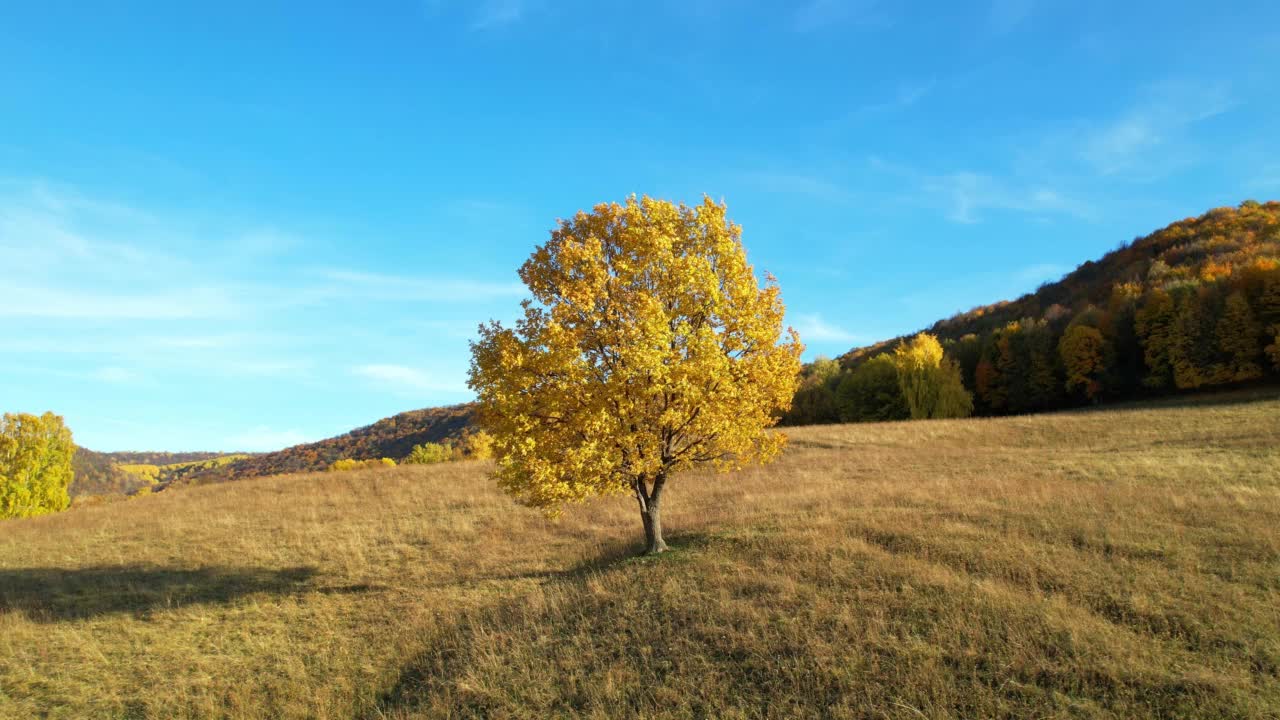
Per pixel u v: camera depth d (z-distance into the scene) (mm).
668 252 13117
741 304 13734
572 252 13055
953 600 9648
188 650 12344
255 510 25391
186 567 18250
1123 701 7047
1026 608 9148
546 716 8617
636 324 12656
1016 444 31453
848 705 7742
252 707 9953
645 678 9094
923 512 14930
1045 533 12672
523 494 14375
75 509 29234
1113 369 56688
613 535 18703
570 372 12406
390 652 11508
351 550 19359
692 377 12820
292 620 13766
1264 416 29109
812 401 72688
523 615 11633
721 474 27406
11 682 11078
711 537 14602
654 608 10922
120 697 10508
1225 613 8703
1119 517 13305
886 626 9219
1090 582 10016
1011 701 7336
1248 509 13422
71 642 12750
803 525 14625
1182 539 11727
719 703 8258
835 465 28547
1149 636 8352
